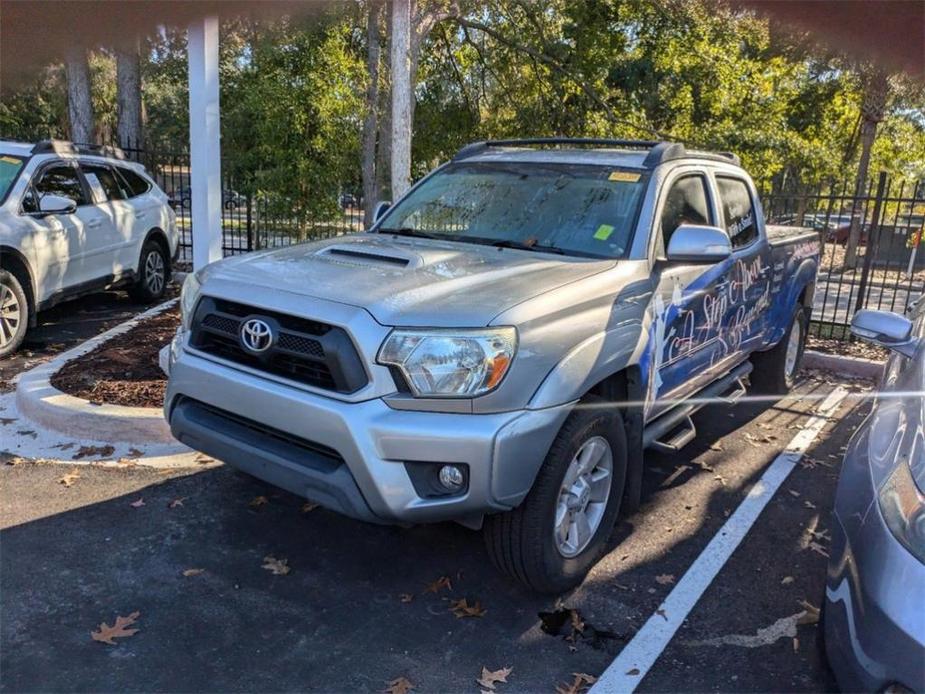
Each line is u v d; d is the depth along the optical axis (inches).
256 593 138.6
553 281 137.9
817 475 203.3
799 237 254.2
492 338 119.7
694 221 185.2
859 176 671.1
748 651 128.0
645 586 146.1
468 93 557.0
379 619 132.6
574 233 165.6
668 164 178.7
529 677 119.4
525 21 521.0
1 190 295.9
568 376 127.6
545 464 128.3
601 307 139.7
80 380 227.3
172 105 488.1
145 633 125.7
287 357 128.4
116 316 350.3
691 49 508.4
